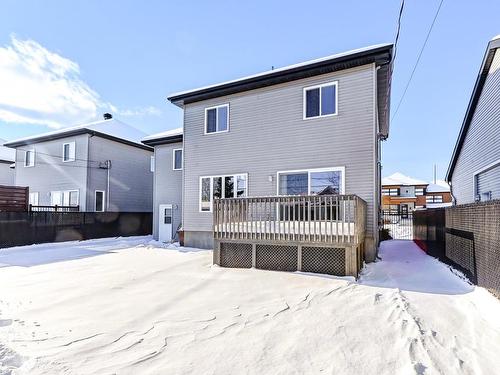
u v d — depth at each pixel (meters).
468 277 5.83
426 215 10.39
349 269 6.52
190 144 12.11
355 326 3.90
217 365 3.00
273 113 10.37
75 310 4.63
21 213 12.72
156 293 5.54
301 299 5.05
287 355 3.20
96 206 16.66
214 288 5.83
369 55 8.55
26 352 3.25
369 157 8.74
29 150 18.58
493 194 9.78
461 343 3.36
